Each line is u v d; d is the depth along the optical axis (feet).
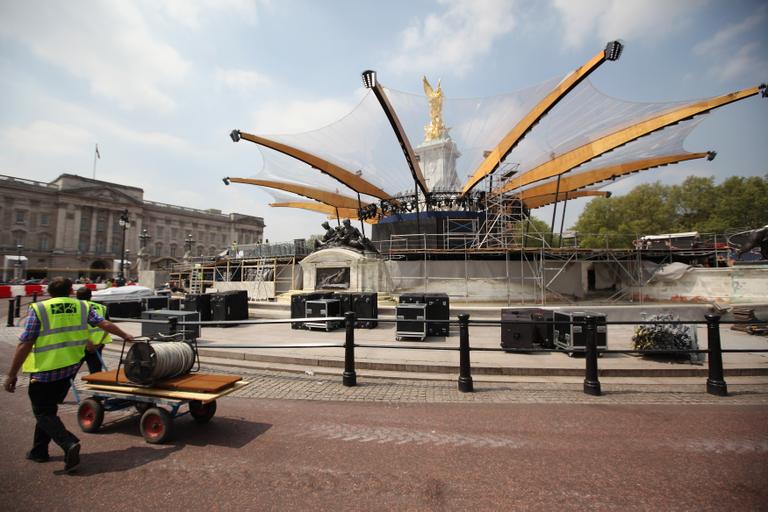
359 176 91.91
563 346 30.37
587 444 14.20
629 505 10.14
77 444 11.83
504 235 78.59
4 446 13.96
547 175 77.71
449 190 100.07
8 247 241.14
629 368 24.91
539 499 10.41
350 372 22.30
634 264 73.00
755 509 9.93
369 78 53.06
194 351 16.29
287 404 18.93
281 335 37.50
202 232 347.97
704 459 12.98
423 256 67.46
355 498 10.43
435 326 37.47
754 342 34.30
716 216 143.43
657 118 59.67
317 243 69.51
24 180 250.98
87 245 272.10
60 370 12.41
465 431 15.42
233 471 11.98
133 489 10.90
